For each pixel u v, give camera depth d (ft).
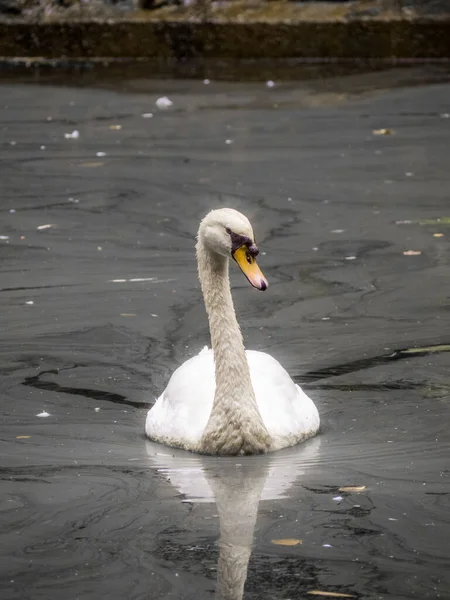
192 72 112.68
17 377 38.40
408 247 53.78
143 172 71.77
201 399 32.83
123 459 31.42
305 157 75.00
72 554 25.68
